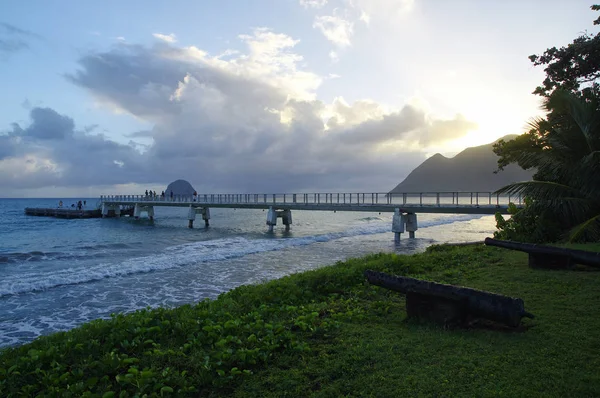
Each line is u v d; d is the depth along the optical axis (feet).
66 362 16.29
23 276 54.19
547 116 52.34
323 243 97.30
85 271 56.80
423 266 37.27
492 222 188.75
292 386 13.58
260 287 30.45
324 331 18.79
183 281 50.75
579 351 14.97
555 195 47.57
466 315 18.65
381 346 16.33
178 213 314.35
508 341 16.30
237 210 380.17
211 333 18.35
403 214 111.45
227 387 13.84
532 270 31.24
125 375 14.10
